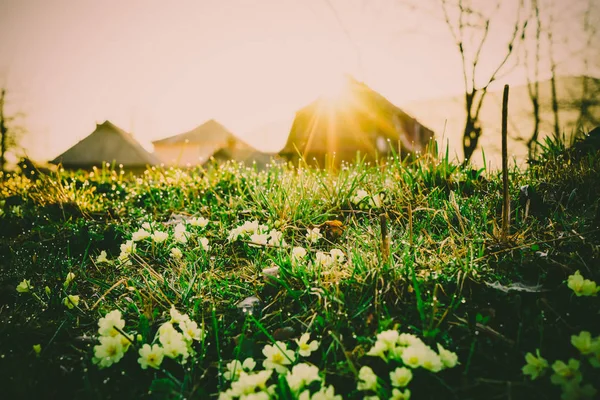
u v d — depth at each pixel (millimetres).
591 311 1646
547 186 3010
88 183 5395
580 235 2088
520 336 1598
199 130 47969
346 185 3598
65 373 1620
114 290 2385
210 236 3166
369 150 21812
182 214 3965
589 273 1834
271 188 4008
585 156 3350
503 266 2031
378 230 2662
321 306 1898
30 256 3002
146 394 1534
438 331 1588
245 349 1706
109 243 3211
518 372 1457
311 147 22938
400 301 1843
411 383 1443
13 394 1490
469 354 1508
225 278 2393
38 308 2227
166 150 47188
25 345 1836
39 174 4730
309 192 3637
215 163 5422
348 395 1449
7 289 2418
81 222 3768
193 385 1561
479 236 2436
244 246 2814
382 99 23297
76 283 2432
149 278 2475
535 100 13219
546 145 3904
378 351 1435
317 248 2756
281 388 1395
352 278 2012
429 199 3182
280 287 2105
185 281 2383
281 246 2529
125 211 4348
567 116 13055
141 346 1726
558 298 1729
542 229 2398
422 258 2230
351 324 1766
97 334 1926
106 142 31547
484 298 1812
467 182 3416
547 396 1339
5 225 3977
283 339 1770
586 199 2756
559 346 1536
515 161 3527
